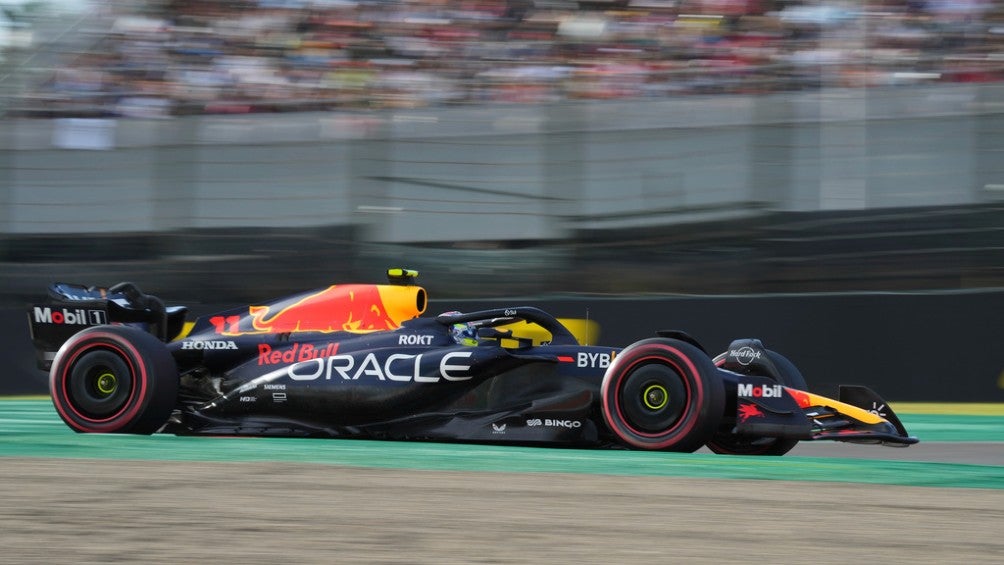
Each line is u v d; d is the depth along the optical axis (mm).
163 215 38500
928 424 28781
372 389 21422
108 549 11359
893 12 37625
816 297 33469
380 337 22062
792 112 35500
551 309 35188
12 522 12797
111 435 22031
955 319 32562
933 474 17906
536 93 41594
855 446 24125
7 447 20375
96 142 38906
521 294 36812
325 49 44188
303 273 37781
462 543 11742
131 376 21797
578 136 36750
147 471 16953
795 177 35344
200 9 45469
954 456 21953
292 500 14344
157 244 38438
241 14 45438
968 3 37656
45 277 38625
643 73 40406
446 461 18703
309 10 45594
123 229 38625
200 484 15641
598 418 20891
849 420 20781
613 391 19844
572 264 36562
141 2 46438
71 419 22188
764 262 35281
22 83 43156
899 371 32812
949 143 34188
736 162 35688
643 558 11086
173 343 23016
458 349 21281
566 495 14914
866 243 34656
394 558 11016
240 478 16266
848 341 33188
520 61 42875
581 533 12328
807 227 35125
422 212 37531
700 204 35875
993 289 32562
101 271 38531
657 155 36250
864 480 16969
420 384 21203
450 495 14828
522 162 37125
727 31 40750
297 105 41406
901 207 34531
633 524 12867
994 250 33750
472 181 37312
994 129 33844
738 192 35625
